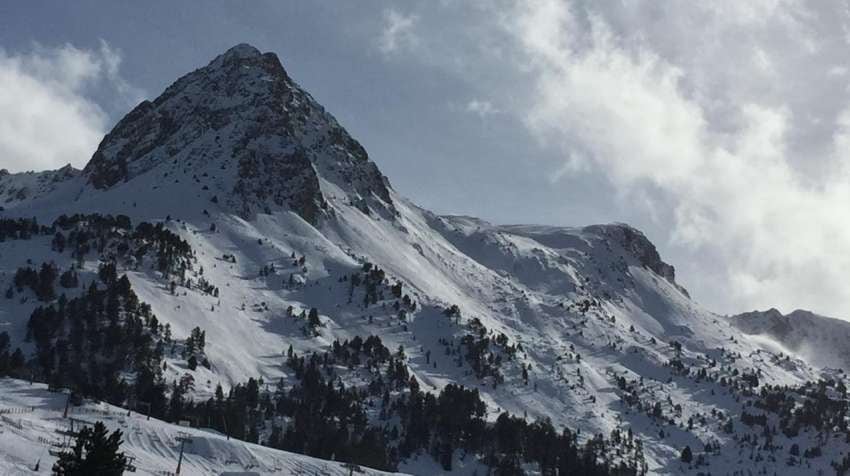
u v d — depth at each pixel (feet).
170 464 601.21
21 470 464.24
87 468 380.78
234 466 645.51
